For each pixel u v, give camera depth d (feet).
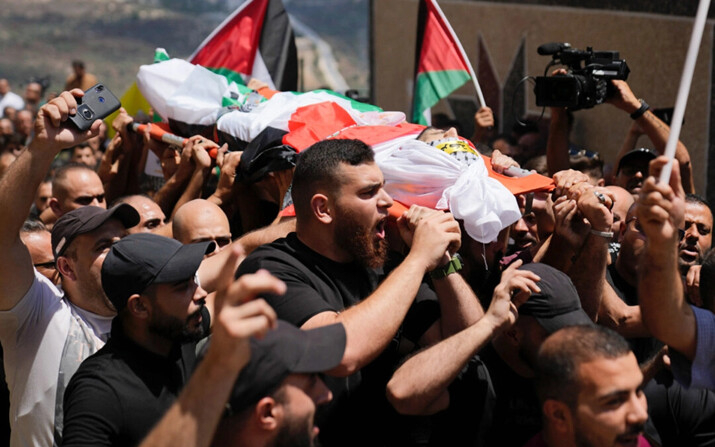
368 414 9.24
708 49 20.48
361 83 71.77
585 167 16.53
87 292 10.85
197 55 16.70
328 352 7.36
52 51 71.72
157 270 8.89
